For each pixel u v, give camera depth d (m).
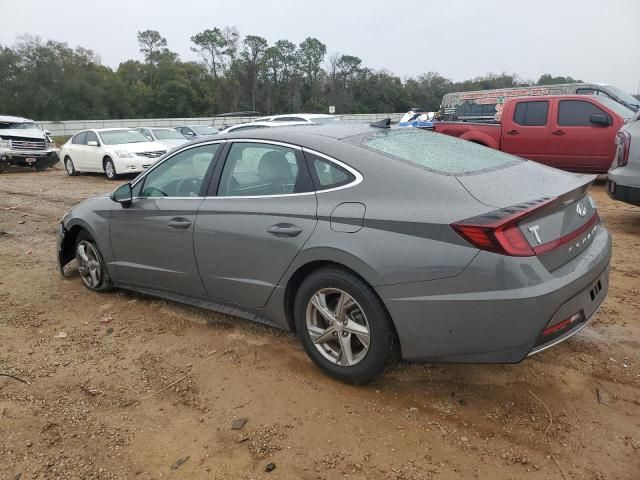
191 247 4.08
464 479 2.58
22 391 3.55
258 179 3.76
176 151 4.40
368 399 3.27
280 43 87.44
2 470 2.79
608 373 3.46
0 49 69.31
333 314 3.37
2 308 5.08
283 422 3.09
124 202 4.59
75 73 75.31
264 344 4.07
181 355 3.97
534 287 2.72
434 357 3.00
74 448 2.95
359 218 3.14
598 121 10.35
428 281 2.89
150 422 3.16
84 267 5.38
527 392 3.28
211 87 88.38
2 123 19.92
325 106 85.50
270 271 3.59
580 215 3.26
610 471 2.61
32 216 9.91
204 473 2.71
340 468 2.70
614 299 4.68
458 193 2.97
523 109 11.23
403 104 88.19
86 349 4.14
